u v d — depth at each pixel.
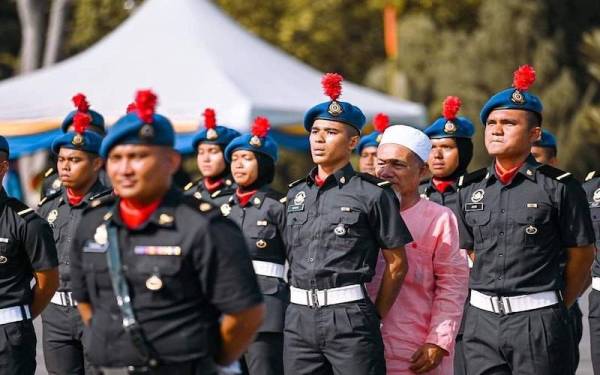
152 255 9.84
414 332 14.32
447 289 14.32
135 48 35.84
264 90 34.25
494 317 14.21
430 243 14.38
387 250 13.84
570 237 14.00
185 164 55.59
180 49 35.34
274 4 62.38
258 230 17.33
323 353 13.92
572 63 60.84
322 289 13.80
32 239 14.18
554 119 59.28
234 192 18.38
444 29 61.81
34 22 55.56
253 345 17.06
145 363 9.85
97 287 10.16
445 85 59.97
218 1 62.38
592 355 17.12
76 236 10.41
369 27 64.00
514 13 60.34
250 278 9.94
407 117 37.28
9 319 14.17
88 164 16.56
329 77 14.20
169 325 9.84
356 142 14.27
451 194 18.30
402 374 14.26
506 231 14.14
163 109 33.28
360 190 13.91
